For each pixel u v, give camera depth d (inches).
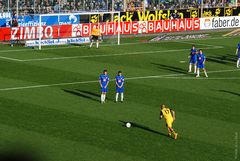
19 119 2691.9
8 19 4785.9
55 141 2439.7
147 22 5196.9
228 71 3858.3
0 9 4810.5
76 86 3307.1
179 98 3122.5
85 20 4859.7
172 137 2534.5
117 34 5049.2
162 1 5546.3
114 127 2630.4
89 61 3993.6
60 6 5123.0
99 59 4074.8
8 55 4109.3
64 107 2893.7
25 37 4576.8
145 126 2657.5
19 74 3545.8
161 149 2405.3
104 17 4985.2
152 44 4756.4
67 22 4768.7
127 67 3848.4
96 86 3324.3
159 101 3053.6
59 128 2591.0
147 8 5497.1
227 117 2822.3
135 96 3139.8
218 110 2928.2
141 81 3469.5
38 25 4613.7
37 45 4495.6
